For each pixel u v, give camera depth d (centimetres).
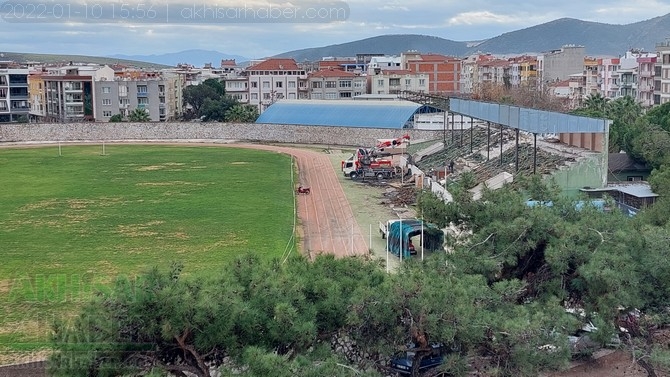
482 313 2772
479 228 3706
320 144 15250
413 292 2708
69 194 8725
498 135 10288
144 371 2502
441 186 7362
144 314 2467
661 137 8250
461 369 2716
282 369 2330
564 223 3516
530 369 2703
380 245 6238
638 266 3241
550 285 3328
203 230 6725
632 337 3297
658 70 15638
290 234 6606
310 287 2767
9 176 10231
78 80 19325
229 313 2480
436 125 14450
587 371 3275
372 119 15050
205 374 2545
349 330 2725
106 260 5594
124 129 15988
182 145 14950
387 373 2883
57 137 15612
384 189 9438
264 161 12219
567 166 6919
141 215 7425
